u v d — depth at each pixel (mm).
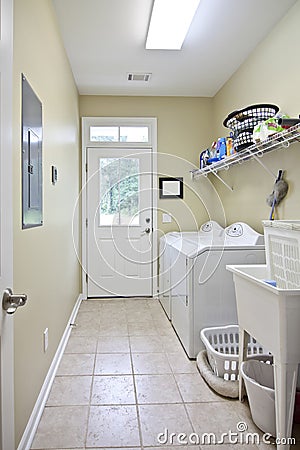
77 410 2004
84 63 3514
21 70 1627
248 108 2617
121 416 1944
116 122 4500
